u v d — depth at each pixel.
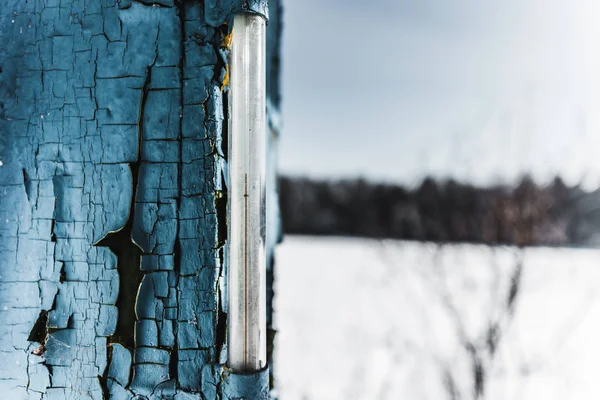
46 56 1.11
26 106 1.11
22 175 1.10
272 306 1.61
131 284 1.06
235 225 0.97
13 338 1.07
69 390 1.05
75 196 1.08
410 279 4.77
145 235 1.06
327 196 20.09
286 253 13.76
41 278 1.08
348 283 8.41
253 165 0.98
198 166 1.06
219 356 1.04
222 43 1.09
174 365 1.04
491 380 3.54
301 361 4.85
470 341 3.63
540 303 4.77
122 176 1.07
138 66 1.08
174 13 1.08
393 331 4.67
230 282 0.98
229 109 1.02
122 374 1.05
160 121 1.07
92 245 1.07
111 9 1.10
